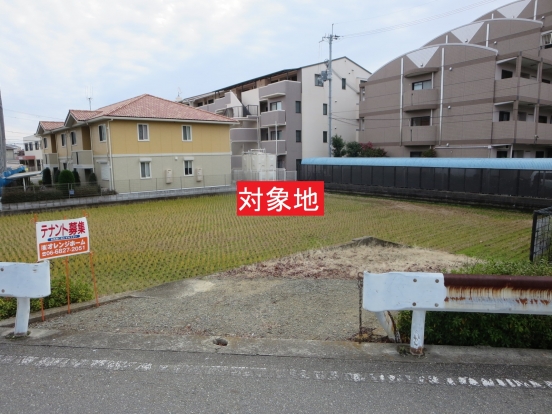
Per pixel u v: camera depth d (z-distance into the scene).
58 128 26.95
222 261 9.20
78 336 3.72
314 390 2.75
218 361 3.20
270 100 31.19
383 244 10.41
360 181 23.09
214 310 4.98
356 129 32.81
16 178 27.38
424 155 23.92
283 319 4.59
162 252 10.19
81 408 2.56
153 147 22.92
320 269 7.61
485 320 3.38
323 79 27.42
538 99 21.17
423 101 24.33
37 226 4.68
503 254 9.48
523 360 3.14
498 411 2.50
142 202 20.31
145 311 4.93
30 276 3.64
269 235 12.26
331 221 14.77
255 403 2.60
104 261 9.29
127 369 3.07
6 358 3.25
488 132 21.42
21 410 2.54
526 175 15.84
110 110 22.78
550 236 7.21
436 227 13.34
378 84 27.55
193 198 22.25
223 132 26.03
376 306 3.23
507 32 22.98
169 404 2.60
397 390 2.73
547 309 3.04
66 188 20.20
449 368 3.02
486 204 17.17
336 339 3.89
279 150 29.72
